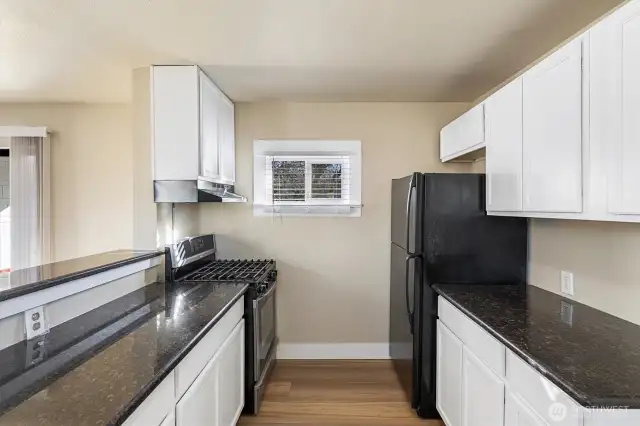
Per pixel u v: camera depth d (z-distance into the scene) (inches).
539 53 96.0
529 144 76.9
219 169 125.6
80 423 37.4
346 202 147.0
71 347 57.5
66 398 42.3
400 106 145.9
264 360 118.0
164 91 105.4
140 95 106.5
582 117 61.1
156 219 107.0
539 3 71.9
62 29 81.9
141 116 106.4
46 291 63.1
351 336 147.3
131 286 93.8
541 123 72.6
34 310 61.3
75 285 70.1
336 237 146.8
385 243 146.3
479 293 94.3
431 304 105.9
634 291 68.7
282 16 76.6
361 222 146.4
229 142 137.9
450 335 92.1
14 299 57.1
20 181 140.9
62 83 120.7
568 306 81.8
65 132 145.8
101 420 38.0
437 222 106.0
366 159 146.3
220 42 89.3
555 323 70.4
